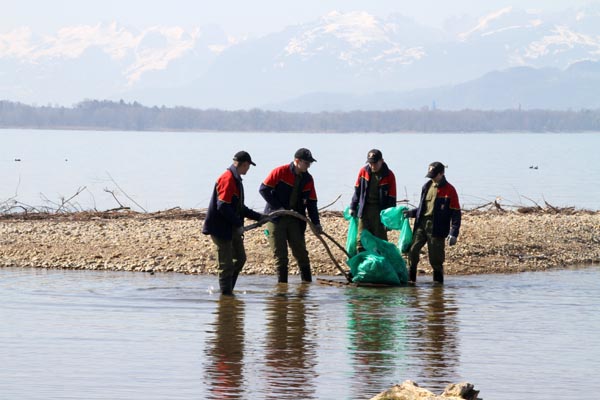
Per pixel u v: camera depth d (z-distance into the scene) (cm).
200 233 4862
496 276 4188
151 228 5066
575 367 2509
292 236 3906
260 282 3925
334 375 2409
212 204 3556
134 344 2736
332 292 3712
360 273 3881
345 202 9312
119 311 3250
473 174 15188
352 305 3422
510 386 2322
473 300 3556
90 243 4634
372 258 3859
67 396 2203
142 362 2523
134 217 5800
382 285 3875
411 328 3011
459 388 2097
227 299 3512
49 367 2461
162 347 2705
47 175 14112
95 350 2655
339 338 2850
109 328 2959
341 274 4181
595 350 2708
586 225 5347
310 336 2877
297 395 2227
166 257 4366
